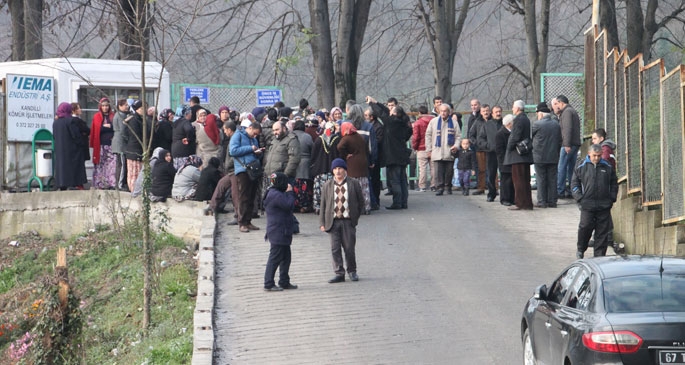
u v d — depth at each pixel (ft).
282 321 44.32
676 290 28.50
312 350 39.86
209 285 50.24
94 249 70.54
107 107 76.38
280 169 65.57
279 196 49.26
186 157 70.59
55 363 44.88
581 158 75.46
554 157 71.97
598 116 70.54
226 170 64.64
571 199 76.48
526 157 71.26
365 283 50.52
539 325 32.58
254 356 39.55
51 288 45.29
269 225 49.42
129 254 68.49
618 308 28.04
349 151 67.97
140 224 69.51
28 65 81.66
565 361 28.99
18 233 77.61
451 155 80.33
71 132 76.79
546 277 51.03
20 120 78.84
